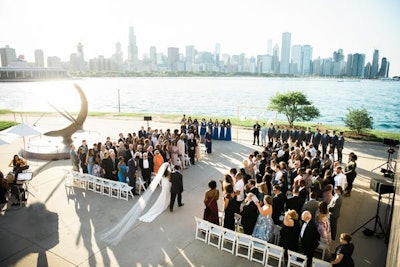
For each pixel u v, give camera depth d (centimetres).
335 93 13475
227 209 862
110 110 6209
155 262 789
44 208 1077
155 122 3075
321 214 778
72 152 1323
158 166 1282
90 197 1170
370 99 10725
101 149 1333
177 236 912
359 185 1364
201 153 1756
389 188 898
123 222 982
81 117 1788
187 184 1335
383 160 1769
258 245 791
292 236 757
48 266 768
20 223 972
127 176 1206
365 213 1092
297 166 1088
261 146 2006
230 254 827
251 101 8506
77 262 786
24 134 1374
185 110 6391
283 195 891
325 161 1249
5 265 768
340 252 644
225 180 941
